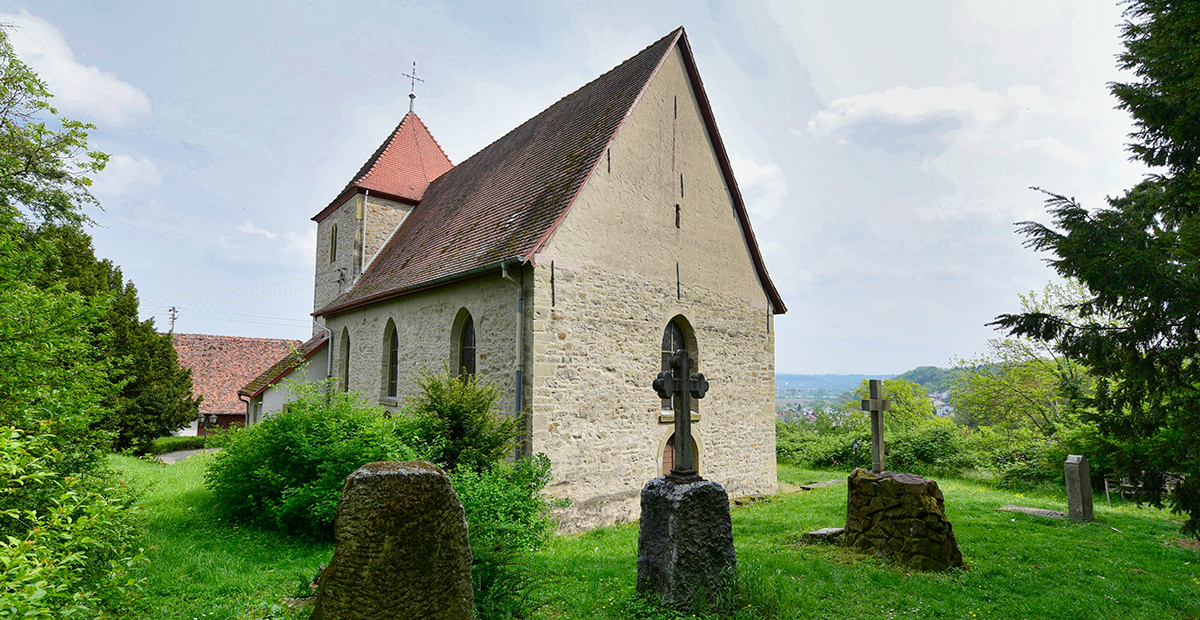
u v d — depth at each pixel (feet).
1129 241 23.08
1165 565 25.11
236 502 31.30
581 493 35.50
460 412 31.60
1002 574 23.72
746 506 43.98
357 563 12.69
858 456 66.54
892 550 25.43
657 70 43.42
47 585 9.86
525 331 34.27
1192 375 23.53
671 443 42.65
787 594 20.45
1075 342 25.03
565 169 40.96
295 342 119.14
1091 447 34.35
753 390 50.16
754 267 52.21
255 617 18.48
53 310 20.12
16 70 31.48
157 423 69.67
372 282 56.13
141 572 21.30
